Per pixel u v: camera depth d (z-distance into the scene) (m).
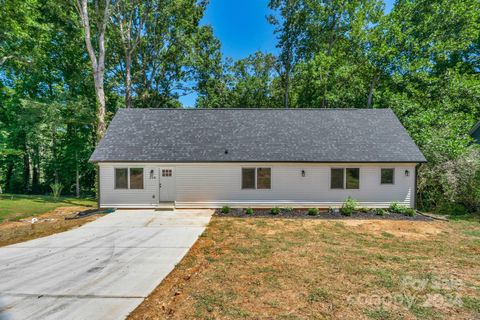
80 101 20.36
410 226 10.14
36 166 28.11
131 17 22.81
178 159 13.16
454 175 12.59
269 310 4.20
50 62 21.97
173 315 4.05
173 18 25.23
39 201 15.85
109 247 7.62
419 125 16.27
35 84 23.09
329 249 7.37
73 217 11.64
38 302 4.46
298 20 25.62
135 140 14.15
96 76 17.52
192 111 16.56
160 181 13.51
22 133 23.06
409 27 21.70
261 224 10.47
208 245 7.79
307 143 13.97
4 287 5.04
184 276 5.56
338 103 24.17
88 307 4.29
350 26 24.00
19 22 17.97
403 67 20.42
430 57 21.28
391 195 13.20
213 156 13.32
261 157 13.19
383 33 21.88
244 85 28.98
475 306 4.36
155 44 25.89
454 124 15.32
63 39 22.12
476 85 18.47
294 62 27.83
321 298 4.60
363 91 22.94
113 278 5.46
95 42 22.30
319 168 13.30
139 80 26.53
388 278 5.45
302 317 4.01
